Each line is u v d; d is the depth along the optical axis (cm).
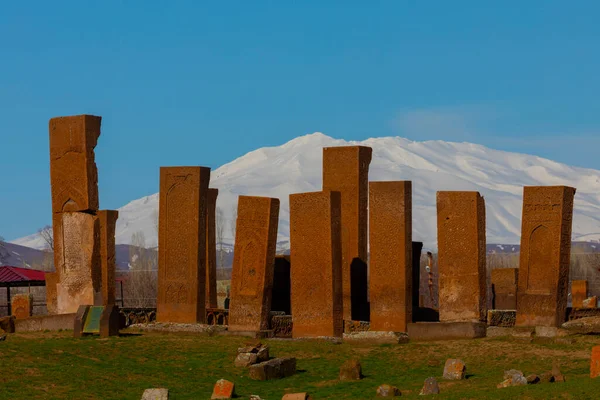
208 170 4884
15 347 3988
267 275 4647
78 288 4738
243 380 3750
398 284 4594
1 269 6650
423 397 3166
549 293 4534
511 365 3853
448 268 4722
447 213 4738
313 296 4581
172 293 4825
